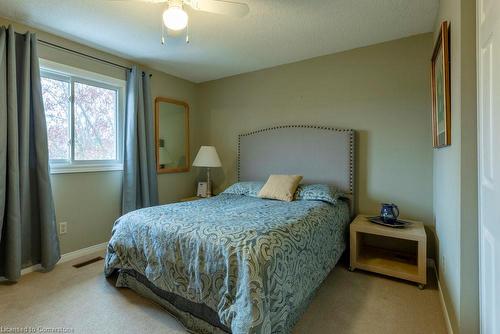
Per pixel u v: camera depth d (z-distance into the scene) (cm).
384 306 195
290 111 343
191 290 163
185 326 170
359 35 264
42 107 247
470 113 134
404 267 236
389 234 229
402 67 272
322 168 312
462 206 137
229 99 398
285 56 320
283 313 146
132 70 326
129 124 324
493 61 106
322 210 234
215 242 158
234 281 145
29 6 213
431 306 194
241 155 379
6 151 226
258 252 145
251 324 128
